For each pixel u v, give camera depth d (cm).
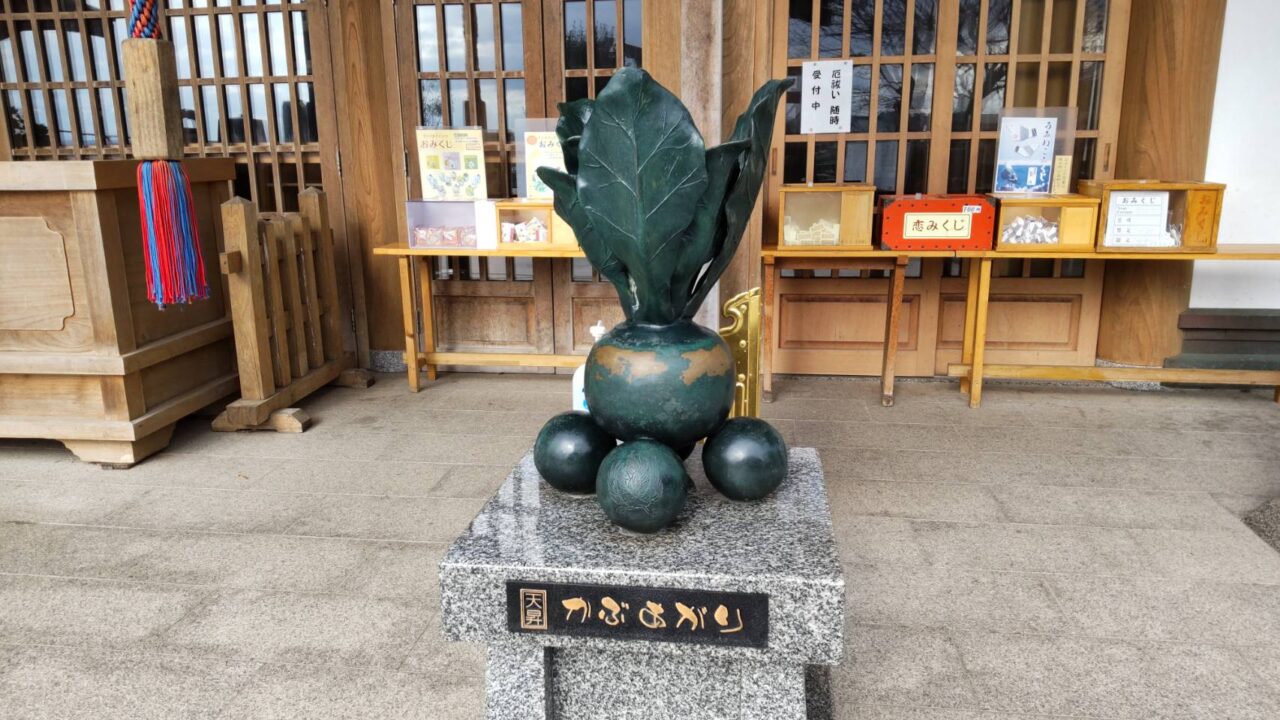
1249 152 416
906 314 460
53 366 332
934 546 269
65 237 325
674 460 126
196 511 303
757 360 184
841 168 439
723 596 117
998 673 204
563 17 441
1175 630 221
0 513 301
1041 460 344
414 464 349
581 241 135
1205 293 434
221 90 462
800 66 434
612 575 118
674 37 380
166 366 364
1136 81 417
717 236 133
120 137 466
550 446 140
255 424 384
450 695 199
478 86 458
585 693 134
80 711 194
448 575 122
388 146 465
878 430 383
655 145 114
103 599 242
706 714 132
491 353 473
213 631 226
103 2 449
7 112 469
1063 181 418
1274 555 261
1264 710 189
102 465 347
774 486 137
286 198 481
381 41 451
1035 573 251
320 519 296
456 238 431
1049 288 446
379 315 494
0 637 223
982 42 419
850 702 194
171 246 291
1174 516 290
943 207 396
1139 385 447
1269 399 429
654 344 128
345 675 206
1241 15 400
